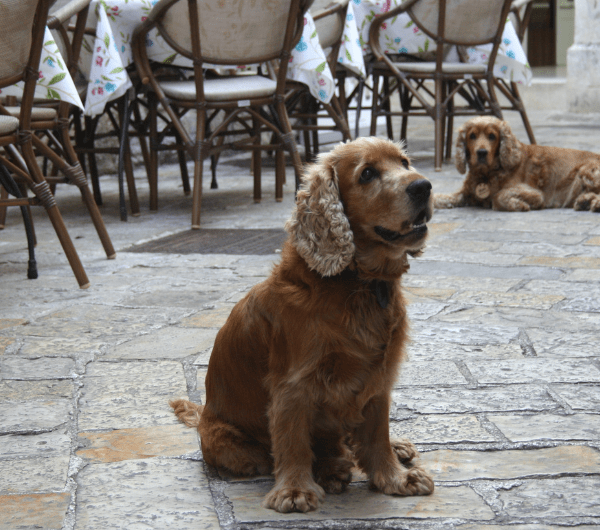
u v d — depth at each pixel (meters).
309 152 7.24
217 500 1.82
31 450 2.11
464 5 6.95
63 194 7.12
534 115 12.94
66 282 4.00
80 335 3.14
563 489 1.81
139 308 3.50
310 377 1.76
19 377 2.68
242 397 1.95
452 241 4.77
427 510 1.74
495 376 2.58
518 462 1.97
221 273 4.09
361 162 1.79
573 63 12.70
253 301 1.90
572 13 21.70
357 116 7.38
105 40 5.02
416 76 7.40
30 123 3.82
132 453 2.09
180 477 1.95
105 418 2.33
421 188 1.73
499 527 1.65
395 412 2.31
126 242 4.92
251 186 7.21
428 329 3.10
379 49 7.35
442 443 2.09
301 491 1.78
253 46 5.05
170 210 6.05
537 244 4.61
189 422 2.26
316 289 1.75
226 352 1.97
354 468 2.02
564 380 2.53
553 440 2.08
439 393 2.45
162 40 5.26
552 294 3.54
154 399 2.48
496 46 7.25
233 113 5.24
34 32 3.47
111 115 6.07
